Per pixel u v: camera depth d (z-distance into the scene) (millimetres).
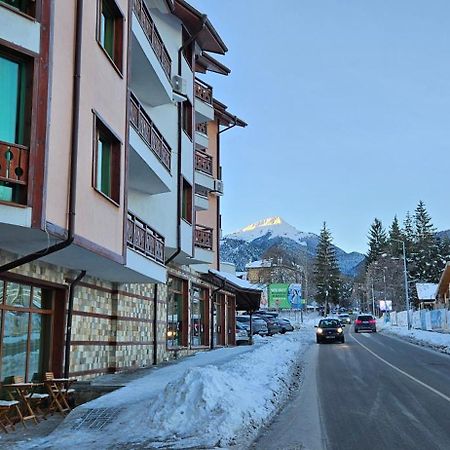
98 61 11602
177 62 21125
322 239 121938
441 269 112125
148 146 15719
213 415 8922
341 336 37188
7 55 8875
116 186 12641
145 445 7930
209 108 26281
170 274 21828
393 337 45375
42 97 9008
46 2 9312
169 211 19922
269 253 111625
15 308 11484
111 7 13047
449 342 32531
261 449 7867
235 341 33906
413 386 14719
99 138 12289
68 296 13359
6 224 8352
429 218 116750
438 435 8805
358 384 15188
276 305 81312
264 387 12461
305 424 9641
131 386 12625
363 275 136625
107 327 16078
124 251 12805
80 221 10297
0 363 10875
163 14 20359
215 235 31953
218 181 27828
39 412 11469
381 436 8719
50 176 9133
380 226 137750
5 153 8438
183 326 23828
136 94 18328
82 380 13992
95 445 8102
